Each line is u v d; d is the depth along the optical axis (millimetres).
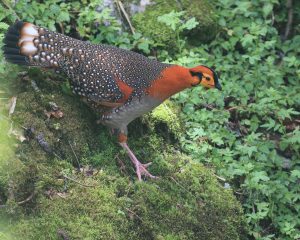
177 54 12281
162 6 12586
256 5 13422
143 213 9742
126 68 9969
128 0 12430
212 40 12953
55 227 9141
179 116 11367
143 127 10867
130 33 12148
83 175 9938
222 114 11719
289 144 11812
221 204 10438
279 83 12539
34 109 10078
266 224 10922
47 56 9852
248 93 12328
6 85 10180
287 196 10984
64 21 11609
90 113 10523
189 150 11016
